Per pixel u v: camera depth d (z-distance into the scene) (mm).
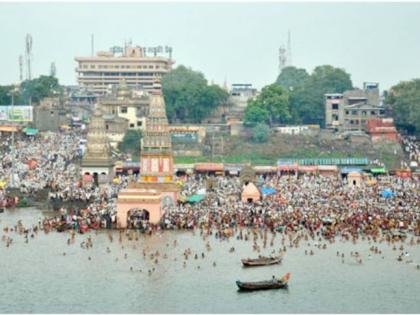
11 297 176250
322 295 177500
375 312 167125
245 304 171500
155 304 171625
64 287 182875
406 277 190375
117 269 197000
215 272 194375
